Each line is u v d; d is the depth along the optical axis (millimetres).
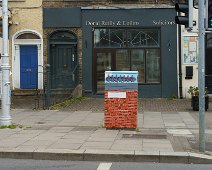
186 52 20547
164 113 15664
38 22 21094
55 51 21328
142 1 20766
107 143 10148
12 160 9062
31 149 9430
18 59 21328
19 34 21172
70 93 20359
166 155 8867
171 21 20672
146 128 12453
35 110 16578
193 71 20594
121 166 8531
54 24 21016
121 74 12156
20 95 20719
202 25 9180
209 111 16297
